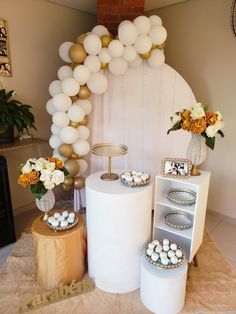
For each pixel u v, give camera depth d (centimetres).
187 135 251
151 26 220
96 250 172
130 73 244
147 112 254
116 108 254
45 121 297
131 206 158
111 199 155
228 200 274
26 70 268
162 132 258
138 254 171
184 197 192
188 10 268
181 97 246
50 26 281
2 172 214
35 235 168
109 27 252
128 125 257
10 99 258
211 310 159
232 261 210
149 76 245
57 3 281
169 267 155
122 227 161
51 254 166
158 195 189
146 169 270
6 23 242
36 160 168
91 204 166
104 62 223
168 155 263
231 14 236
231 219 274
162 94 248
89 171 268
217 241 239
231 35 242
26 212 293
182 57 284
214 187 282
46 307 161
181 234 179
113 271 170
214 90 265
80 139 237
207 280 185
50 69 290
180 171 179
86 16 317
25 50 263
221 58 254
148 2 270
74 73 216
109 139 262
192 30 270
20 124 226
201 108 166
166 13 287
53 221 172
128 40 210
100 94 248
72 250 171
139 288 178
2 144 233
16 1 246
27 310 159
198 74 274
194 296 170
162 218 200
